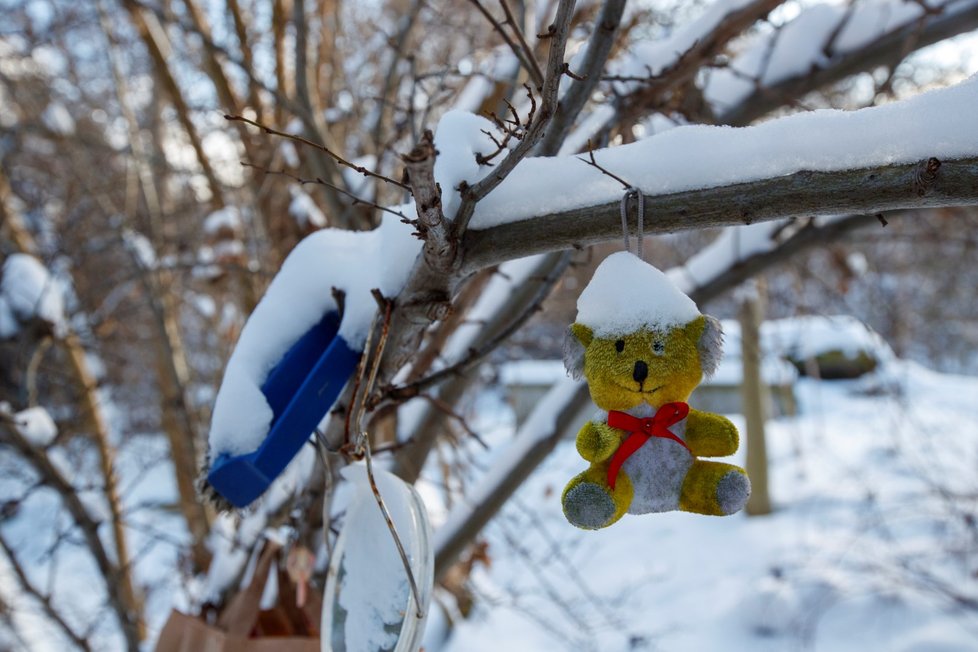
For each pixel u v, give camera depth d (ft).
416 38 14.25
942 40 9.64
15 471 13.28
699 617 20.08
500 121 4.59
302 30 9.66
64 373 16.17
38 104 18.95
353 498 5.04
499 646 18.85
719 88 10.23
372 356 4.92
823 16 9.91
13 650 15.99
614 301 3.80
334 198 10.15
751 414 24.95
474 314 10.00
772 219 3.69
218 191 14.25
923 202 3.40
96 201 16.63
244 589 6.52
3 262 15.06
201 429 16.78
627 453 3.74
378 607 4.59
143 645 16.62
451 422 14.52
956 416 30.45
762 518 24.47
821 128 3.53
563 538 20.89
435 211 3.75
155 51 13.55
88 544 12.44
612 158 3.94
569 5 3.43
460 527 10.64
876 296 23.77
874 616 18.81
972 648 17.26
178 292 19.95
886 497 23.68
